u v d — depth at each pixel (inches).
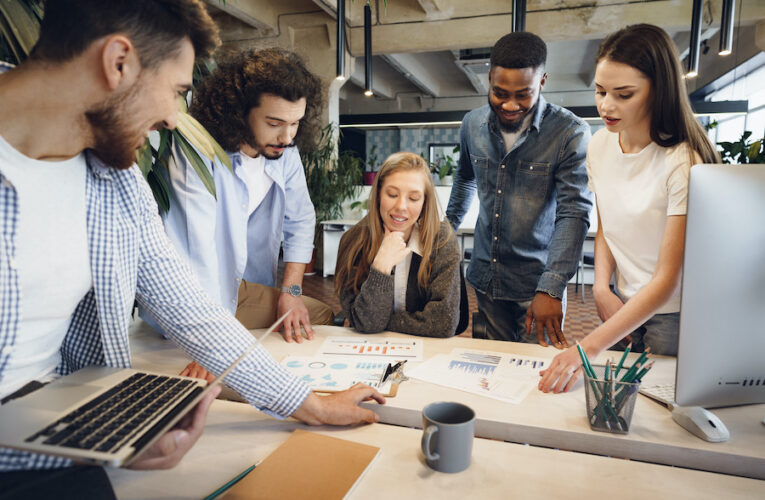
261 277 69.5
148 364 48.1
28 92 25.9
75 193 30.8
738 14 214.2
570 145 70.3
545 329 67.7
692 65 133.5
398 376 44.4
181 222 54.7
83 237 31.5
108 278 32.9
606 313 54.1
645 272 52.9
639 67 45.8
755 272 32.4
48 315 31.0
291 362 48.4
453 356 50.0
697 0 130.6
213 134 53.9
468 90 434.3
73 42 24.7
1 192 26.4
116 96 26.1
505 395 40.8
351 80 374.0
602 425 34.4
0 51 51.3
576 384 43.2
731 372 34.0
